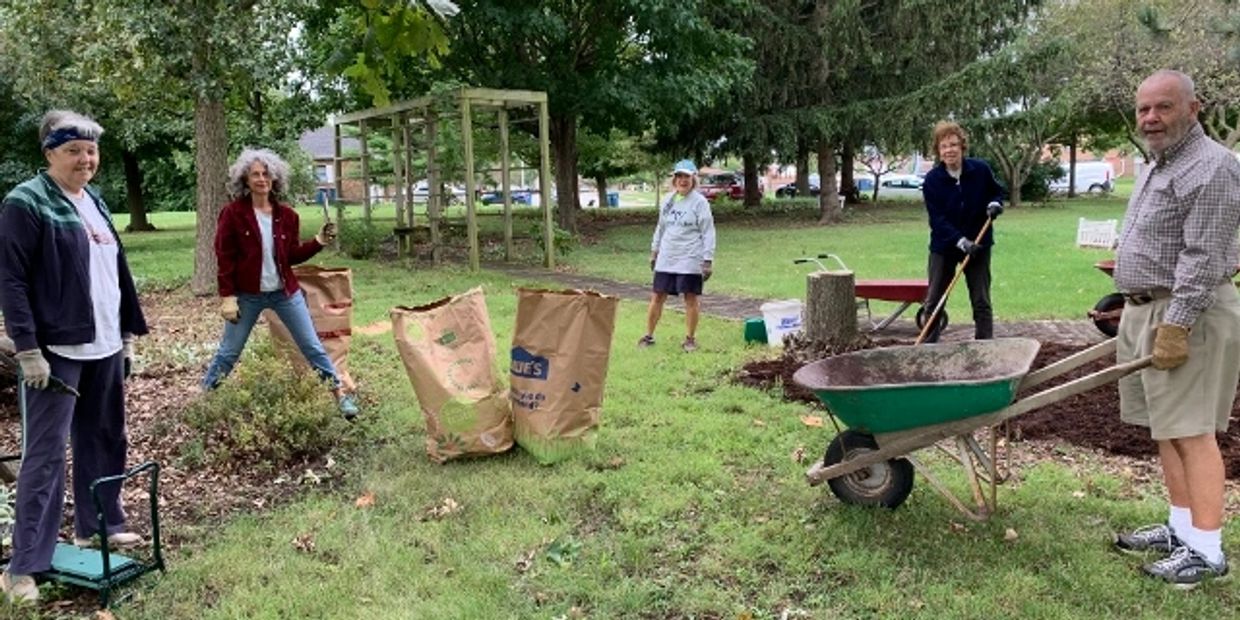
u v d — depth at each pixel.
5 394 6.01
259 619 3.21
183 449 4.91
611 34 18.09
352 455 4.95
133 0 9.70
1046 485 4.28
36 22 10.88
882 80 24.17
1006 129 23.44
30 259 3.24
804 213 27.20
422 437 5.19
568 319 4.68
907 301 7.44
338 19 16.14
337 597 3.37
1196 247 3.06
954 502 3.76
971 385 3.51
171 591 3.45
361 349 7.64
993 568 3.45
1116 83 21.80
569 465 4.65
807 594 3.34
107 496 3.77
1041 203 32.28
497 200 38.28
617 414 5.57
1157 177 3.27
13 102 18.58
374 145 23.58
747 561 3.59
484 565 3.60
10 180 20.42
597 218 25.81
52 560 3.42
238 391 5.08
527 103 14.43
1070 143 37.72
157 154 24.47
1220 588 3.29
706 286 11.57
